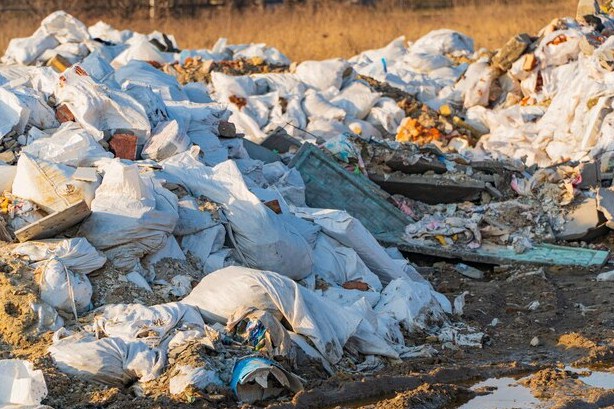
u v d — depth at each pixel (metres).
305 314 9.73
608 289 12.79
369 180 15.33
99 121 12.95
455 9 40.31
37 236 10.57
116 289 10.32
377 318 10.54
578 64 19.78
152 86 16.14
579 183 15.45
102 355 8.98
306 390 9.12
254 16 39.97
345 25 38.09
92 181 11.15
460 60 25.77
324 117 19.91
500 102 21.16
